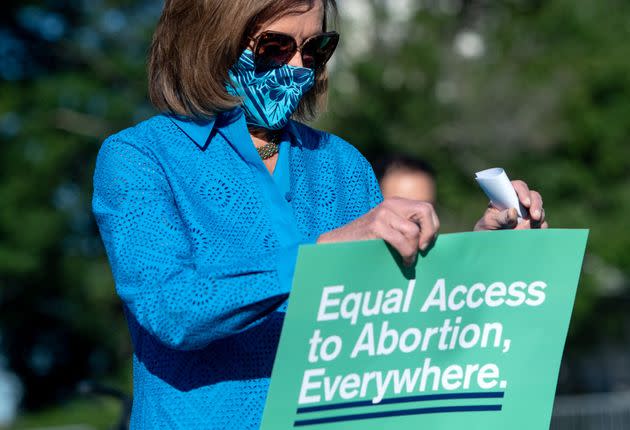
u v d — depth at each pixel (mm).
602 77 15180
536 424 1874
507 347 1858
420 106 14648
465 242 1809
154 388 1912
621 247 15016
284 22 2047
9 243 17547
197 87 2006
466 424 1843
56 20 18688
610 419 13477
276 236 1952
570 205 15328
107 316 19406
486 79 15070
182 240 1901
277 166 2049
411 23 15336
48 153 17625
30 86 18203
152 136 2016
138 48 18719
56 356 20156
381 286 1761
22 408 20250
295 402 1726
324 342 1733
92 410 17750
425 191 4195
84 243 18609
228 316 1733
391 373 1784
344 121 14250
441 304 1809
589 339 17344
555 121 15156
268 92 2064
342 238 1772
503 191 2014
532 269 1862
